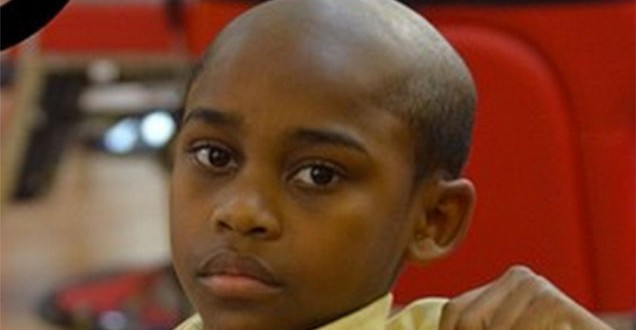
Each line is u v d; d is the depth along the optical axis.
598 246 2.67
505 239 2.63
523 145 2.61
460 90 1.22
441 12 2.58
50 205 5.92
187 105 1.18
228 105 1.13
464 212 1.24
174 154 1.21
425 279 2.60
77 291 4.92
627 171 2.67
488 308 1.38
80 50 4.04
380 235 1.16
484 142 2.61
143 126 6.03
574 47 2.60
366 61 1.15
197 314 1.27
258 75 1.13
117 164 6.33
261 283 1.12
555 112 2.61
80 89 5.45
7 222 5.67
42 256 5.36
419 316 1.39
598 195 2.66
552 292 1.40
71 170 6.20
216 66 1.16
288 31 1.16
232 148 1.13
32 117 4.95
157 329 4.54
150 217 5.81
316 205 1.13
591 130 2.64
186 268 1.15
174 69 4.25
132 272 5.09
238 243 1.12
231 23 1.20
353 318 1.17
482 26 2.59
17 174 5.26
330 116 1.13
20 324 4.71
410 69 1.17
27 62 3.97
